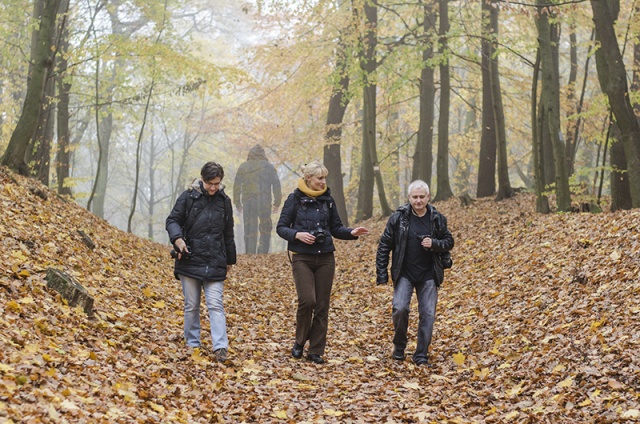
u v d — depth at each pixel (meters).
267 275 15.65
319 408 5.55
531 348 7.08
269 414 5.20
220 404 5.28
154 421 4.44
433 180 36.84
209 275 6.83
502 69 24.41
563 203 14.65
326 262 7.46
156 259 12.94
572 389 5.43
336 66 23.41
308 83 25.33
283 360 7.22
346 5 23.39
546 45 14.92
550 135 14.85
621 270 8.21
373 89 22.39
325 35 24.05
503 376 6.40
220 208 6.97
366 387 6.29
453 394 6.01
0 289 6.09
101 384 4.82
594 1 12.41
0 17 20.45
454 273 12.70
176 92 20.03
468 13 21.73
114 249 11.02
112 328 6.52
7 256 7.19
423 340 7.44
